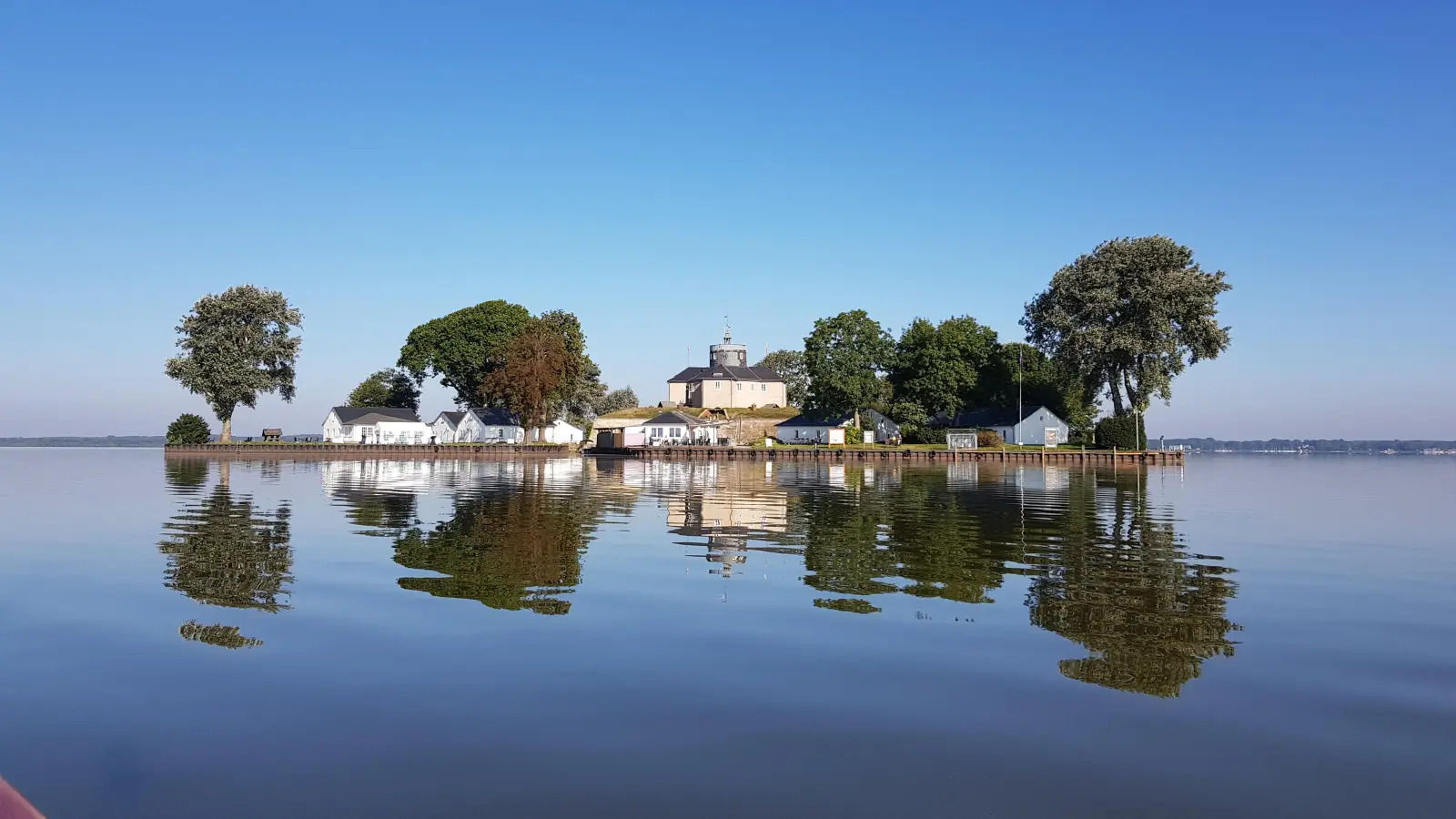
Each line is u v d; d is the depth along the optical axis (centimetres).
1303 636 1437
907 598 1725
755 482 5872
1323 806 816
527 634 1417
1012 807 808
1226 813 800
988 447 11656
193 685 1149
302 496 4416
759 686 1152
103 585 1839
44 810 790
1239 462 13375
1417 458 17400
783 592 1786
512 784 849
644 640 1384
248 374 12012
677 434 13212
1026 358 13075
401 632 1424
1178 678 1202
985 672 1220
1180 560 2275
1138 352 9938
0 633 1423
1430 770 899
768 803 812
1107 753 941
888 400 13175
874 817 784
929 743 960
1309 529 3055
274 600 1691
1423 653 1334
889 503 4091
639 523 3105
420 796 820
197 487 5175
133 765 892
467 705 1071
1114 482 6269
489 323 14862
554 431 14825
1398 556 2370
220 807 797
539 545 2497
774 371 17700
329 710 1055
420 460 10562
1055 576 2002
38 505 3831
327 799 814
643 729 996
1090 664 1264
